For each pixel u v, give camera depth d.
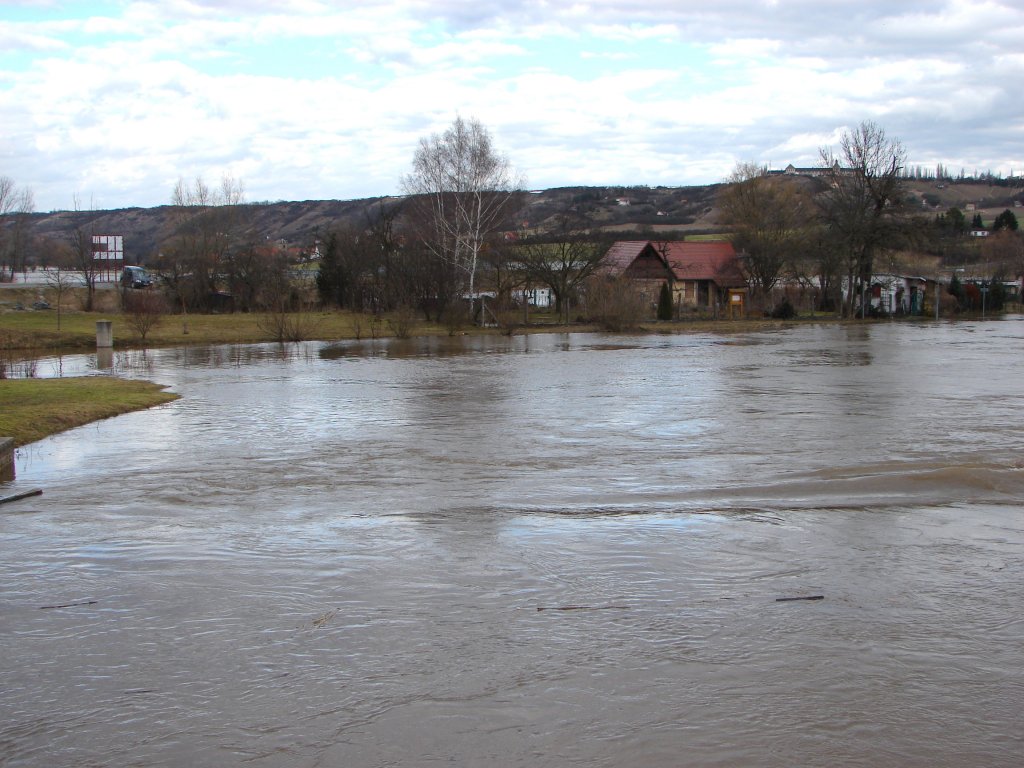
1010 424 19.16
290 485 13.80
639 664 7.19
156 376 31.84
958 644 7.55
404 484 13.81
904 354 39.72
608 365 35.03
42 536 11.00
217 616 8.29
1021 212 166.62
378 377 30.84
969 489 13.25
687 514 11.87
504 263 65.06
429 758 5.90
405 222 77.00
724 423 19.61
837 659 7.26
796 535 10.83
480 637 7.75
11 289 60.84
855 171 70.00
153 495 13.16
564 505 12.40
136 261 114.81
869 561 9.78
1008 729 6.19
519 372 32.31
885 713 6.41
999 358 37.28
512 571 9.48
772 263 75.06
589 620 8.10
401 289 63.34
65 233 154.50
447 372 32.56
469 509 12.18
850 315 72.44
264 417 21.22
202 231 71.94
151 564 9.85
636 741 6.07
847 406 22.23
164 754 5.98
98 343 44.59
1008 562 9.75
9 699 6.75
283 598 8.74
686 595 8.73
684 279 79.62
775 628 7.89
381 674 7.07
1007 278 101.00
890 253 73.38
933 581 9.12
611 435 18.17
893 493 13.06
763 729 6.20
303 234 162.00
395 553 10.16
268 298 65.62
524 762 5.84
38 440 18.09
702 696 6.66
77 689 6.89
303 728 6.29
